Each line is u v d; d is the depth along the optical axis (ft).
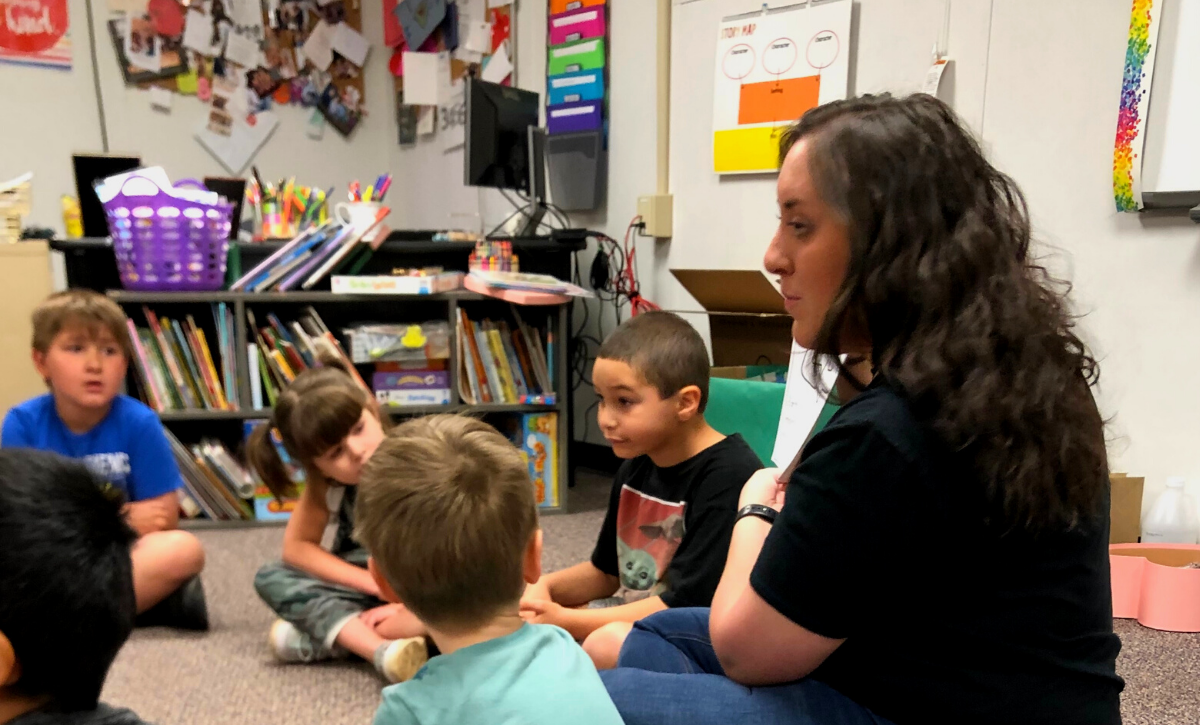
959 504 2.13
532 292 7.70
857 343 2.48
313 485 5.25
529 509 2.77
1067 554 2.21
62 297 5.27
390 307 8.64
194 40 10.98
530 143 9.00
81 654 2.10
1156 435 5.80
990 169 2.41
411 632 4.85
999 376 2.11
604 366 4.22
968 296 2.22
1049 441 2.09
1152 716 4.17
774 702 2.48
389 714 2.46
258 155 11.74
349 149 12.56
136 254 7.28
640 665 3.14
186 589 5.49
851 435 2.21
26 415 5.47
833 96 7.14
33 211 10.21
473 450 2.74
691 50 8.20
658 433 4.20
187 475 7.57
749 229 7.96
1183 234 5.53
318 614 4.99
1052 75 5.98
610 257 9.26
